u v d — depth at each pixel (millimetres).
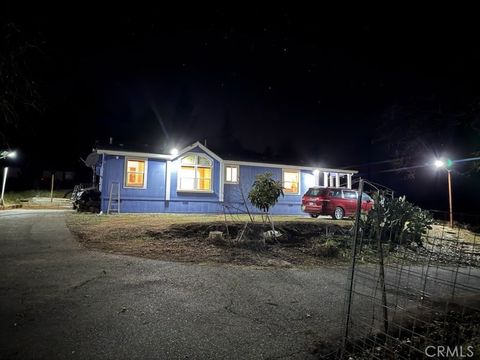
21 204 21188
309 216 18312
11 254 7211
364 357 3258
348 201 15484
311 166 20266
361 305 4715
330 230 10898
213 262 7215
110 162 15641
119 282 5477
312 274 6547
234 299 4883
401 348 3361
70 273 5891
